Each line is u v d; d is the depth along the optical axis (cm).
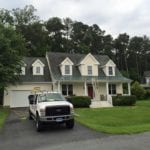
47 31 7156
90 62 4019
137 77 7725
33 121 2102
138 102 4112
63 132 1591
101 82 3931
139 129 1559
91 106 3372
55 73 3862
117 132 1483
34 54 6028
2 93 3625
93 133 1510
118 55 9575
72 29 8225
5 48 3156
